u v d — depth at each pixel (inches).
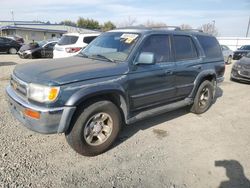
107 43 171.5
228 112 230.1
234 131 185.2
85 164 131.6
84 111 129.6
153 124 191.3
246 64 365.7
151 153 146.4
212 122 201.9
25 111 123.1
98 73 131.6
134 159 139.0
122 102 145.3
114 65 142.5
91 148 136.6
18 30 1611.7
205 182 121.4
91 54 170.9
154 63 155.0
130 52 150.4
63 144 151.1
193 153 148.9
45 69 133.7
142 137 167.2
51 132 120.8
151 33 163.8
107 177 121.6
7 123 175.3
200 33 213.5
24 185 111.7
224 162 140.1
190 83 195.3
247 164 138.9
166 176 124.8
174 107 184.4
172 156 144.3
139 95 154.1
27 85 124.2
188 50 193.5
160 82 165.9
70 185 114.1
